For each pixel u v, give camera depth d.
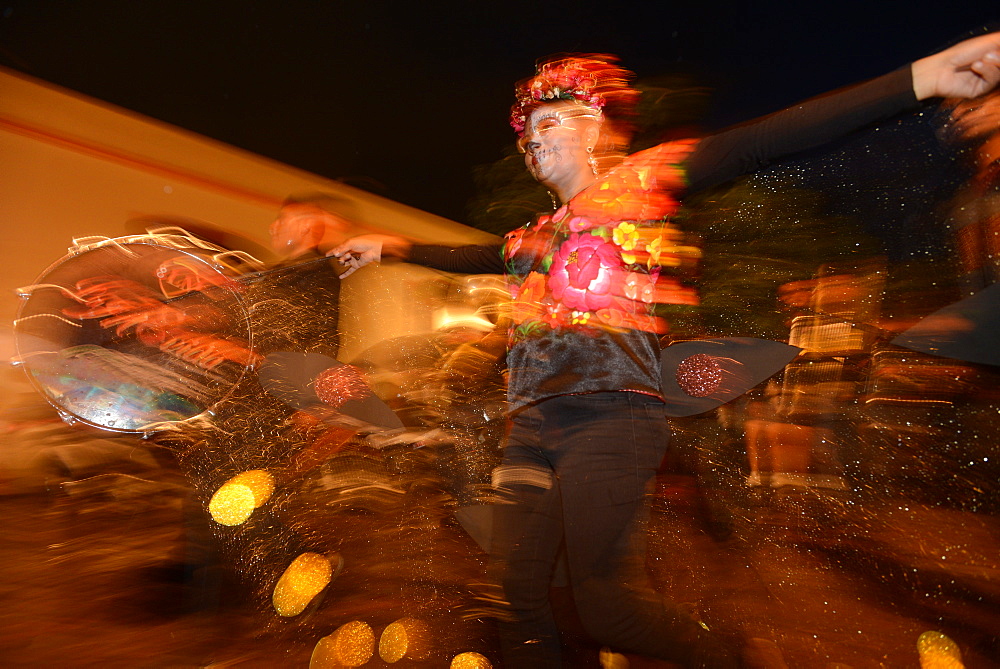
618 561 1.84
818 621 2.41
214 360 2.55
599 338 1.90
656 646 1.83
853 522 3.04
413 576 2.88
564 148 2.10
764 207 3.92
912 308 2.86
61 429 3.74
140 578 2.91
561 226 2.00
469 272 2.68
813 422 3.54
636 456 1.86
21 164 5.03
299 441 2.94
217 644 2.41
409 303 5.29
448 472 3.04
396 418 3.04
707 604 2.58
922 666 2.17
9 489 3.67
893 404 3.09
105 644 2.35
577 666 2.19
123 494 3.56
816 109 1.77
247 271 2.85
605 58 2.14
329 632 2.52
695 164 1.91
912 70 1.66
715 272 4.14
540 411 1.94
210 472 2.65
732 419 3.72
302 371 2.82
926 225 2.51
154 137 5.82
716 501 3.31
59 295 2.44
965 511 2.80
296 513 2.90
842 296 3.61
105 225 5.43
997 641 2.28
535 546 1.90
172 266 2.53
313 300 2.85
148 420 2.49
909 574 2.64
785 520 3.18
